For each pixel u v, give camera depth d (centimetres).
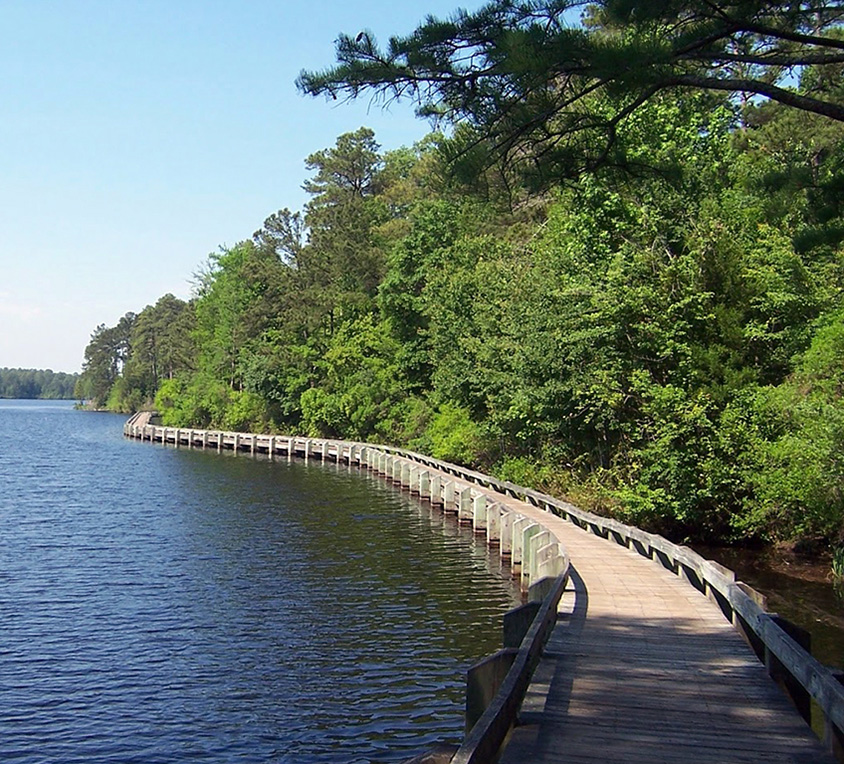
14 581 1841
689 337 2278
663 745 664
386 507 3005
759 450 1989
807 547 2005
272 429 6275
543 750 650
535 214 4259
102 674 1266
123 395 13850
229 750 1016
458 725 1076
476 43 839
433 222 4672
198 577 1881
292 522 2659
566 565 1319
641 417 2392
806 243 1052
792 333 2184
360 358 5134
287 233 6812
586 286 2430
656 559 1584
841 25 938
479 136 894
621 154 956
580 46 802
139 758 995
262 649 1377
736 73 973
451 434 3588
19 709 1137
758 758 639
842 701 571
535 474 2755
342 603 1658
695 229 2372
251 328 6222
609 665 888
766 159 2739
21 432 8606
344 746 1020
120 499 3234
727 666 888
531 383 2602
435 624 1509
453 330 3506
